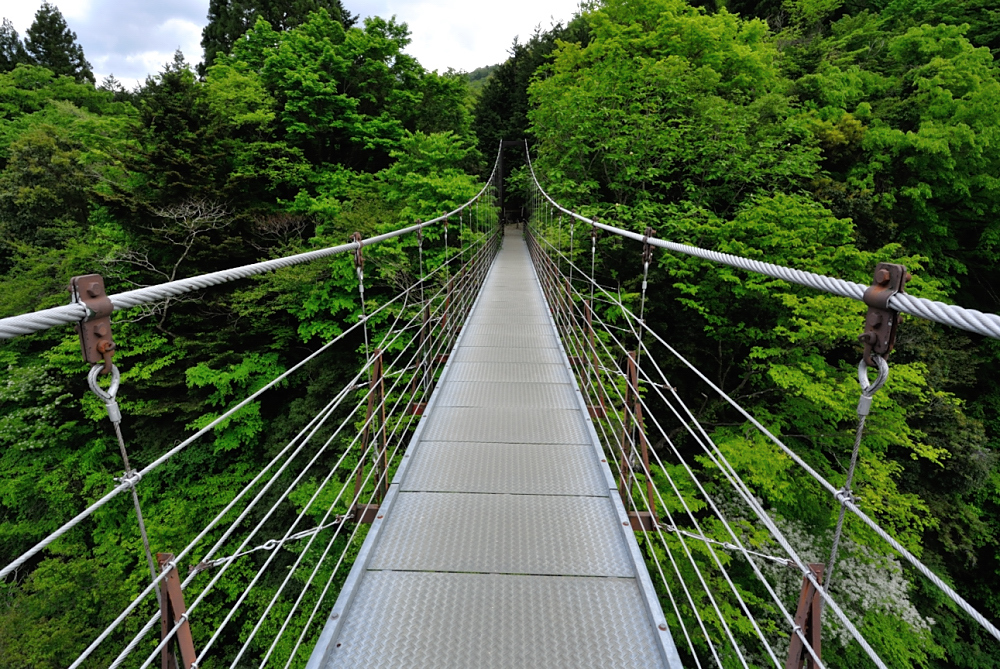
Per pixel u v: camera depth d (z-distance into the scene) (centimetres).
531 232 1570
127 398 916
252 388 977
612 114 1031
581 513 238
